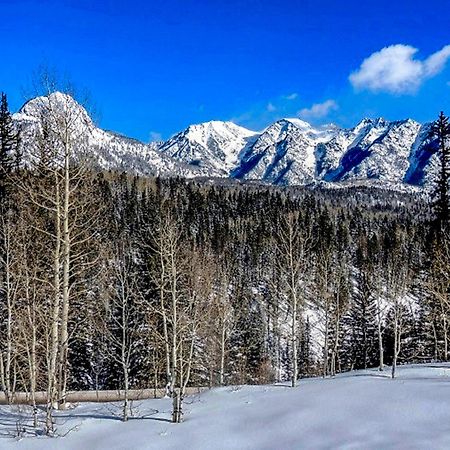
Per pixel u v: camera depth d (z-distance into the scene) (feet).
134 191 373.40
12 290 83.30
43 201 75.92
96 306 92.17
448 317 119.14
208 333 120.88
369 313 170.09
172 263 70.90
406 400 60.39
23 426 62.75
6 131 127.95
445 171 140.46
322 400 66.03
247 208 459.73
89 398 101.91
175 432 58.08
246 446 51.31
